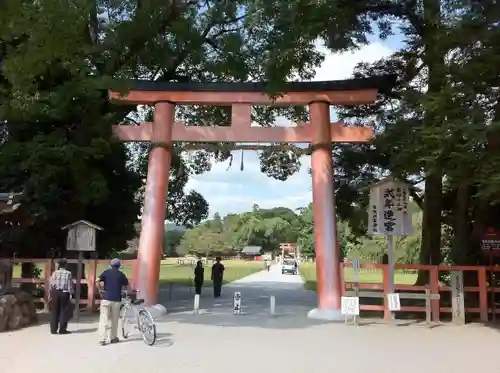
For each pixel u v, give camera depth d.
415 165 12.43
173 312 15.31
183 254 96.44
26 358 8.73
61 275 11.41
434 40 12.77
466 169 11.55
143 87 15.25
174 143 16.97
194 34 17.50
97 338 10.64
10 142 15.48
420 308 13.65
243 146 15.53
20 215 14.38
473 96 11.71
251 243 100.12
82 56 15.27
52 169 14.48
